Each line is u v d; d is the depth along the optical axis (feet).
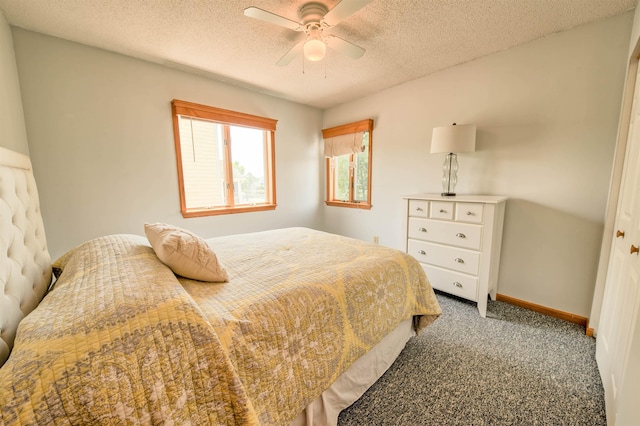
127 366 2.00
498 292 7.94
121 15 5.78
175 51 7.42
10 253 3.18
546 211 6.92
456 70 8.36
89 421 1.80
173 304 2.43
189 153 9.34
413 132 9.75
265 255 5.44
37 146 6.59
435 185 9.34
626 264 4.23
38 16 5.79
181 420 2.11
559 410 4.08
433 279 7.89
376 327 4.34
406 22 6.07
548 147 6.79
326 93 10.93
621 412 2.97
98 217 7.57
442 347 5.68
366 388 4.41
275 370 2.97
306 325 3.38
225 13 5.73
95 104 7.30
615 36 5.75
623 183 5.15
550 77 6.64
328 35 5.76
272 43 6.97
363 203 12.01
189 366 2.23
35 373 1.77
